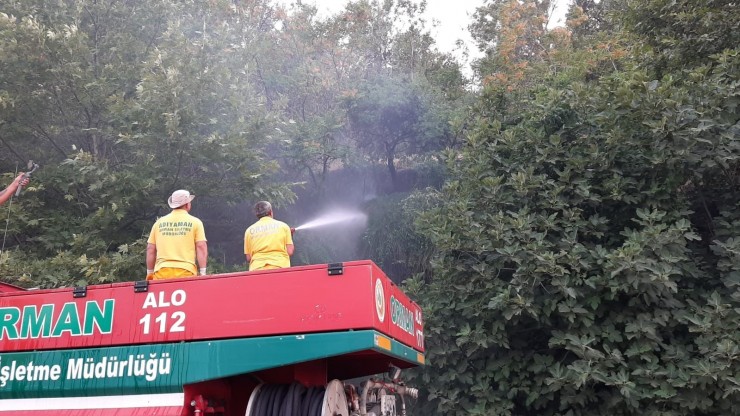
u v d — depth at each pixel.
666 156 8.59
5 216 11.11
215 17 15.59
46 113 12.75
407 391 6.78
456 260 9.73
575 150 9.50
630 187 9.00
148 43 14.10
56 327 4.60
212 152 11.96
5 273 10.60
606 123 9.23
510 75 17.67
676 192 9.06
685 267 8.42
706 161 8.52
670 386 7.65
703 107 8.75
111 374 4.38
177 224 5.91
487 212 9.70
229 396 4.59
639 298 8.34
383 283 4.62
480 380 9.00
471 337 8.87
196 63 12.27
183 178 12.62
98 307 4.57
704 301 8.52
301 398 4.45
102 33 13.55
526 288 8.44
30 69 12.00
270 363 4.16
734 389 7.14
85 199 12.84
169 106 11.51
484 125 10.33
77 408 4.39
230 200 13.17
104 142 13.48
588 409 8.58
